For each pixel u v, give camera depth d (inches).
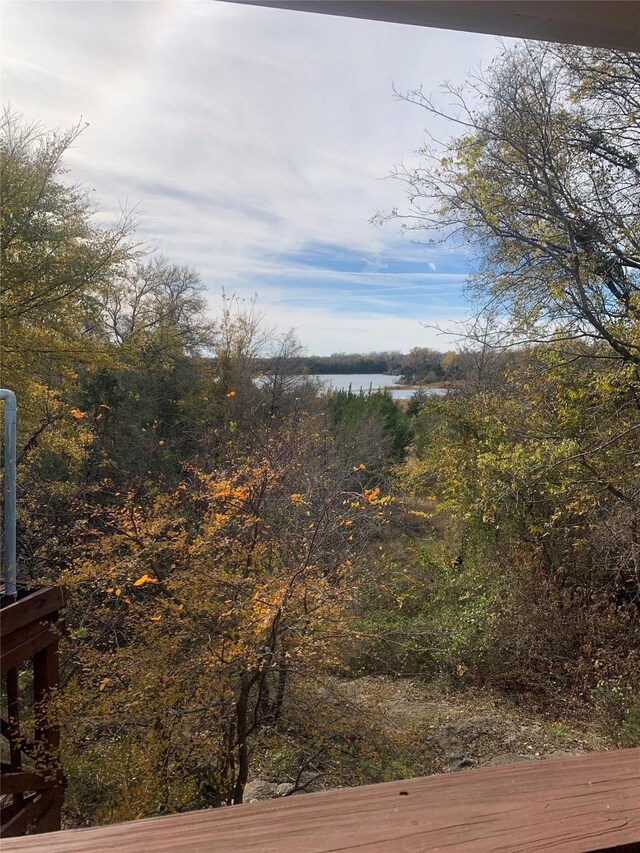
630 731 244.5
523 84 266.1
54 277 434.0
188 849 28.2
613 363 278.8
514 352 307.0
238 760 212.8
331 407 727.1
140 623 204.1
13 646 143.0
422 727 261.0
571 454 286.8
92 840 28.9
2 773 148.6
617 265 268.7
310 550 213.3
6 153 410.9
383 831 29.2
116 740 186.2
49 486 325.7
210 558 211.3
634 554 301.3
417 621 336.2
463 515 418.0
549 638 348.2
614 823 30.1
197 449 476.7
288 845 28.2
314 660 202.5
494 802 31.8
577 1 42.9
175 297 725.3
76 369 497.7
